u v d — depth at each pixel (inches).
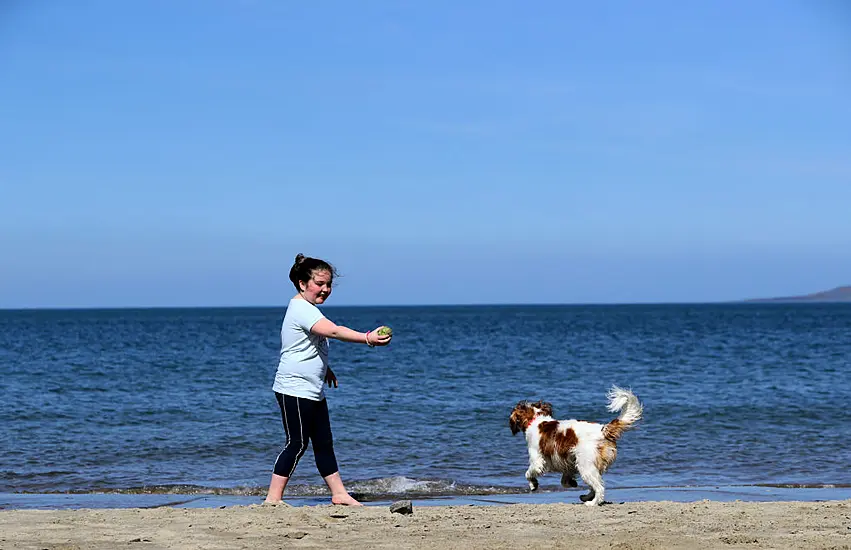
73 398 703.7
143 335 2207.2
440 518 229.3
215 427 537.6
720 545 192.1
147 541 195.8
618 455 431.5
